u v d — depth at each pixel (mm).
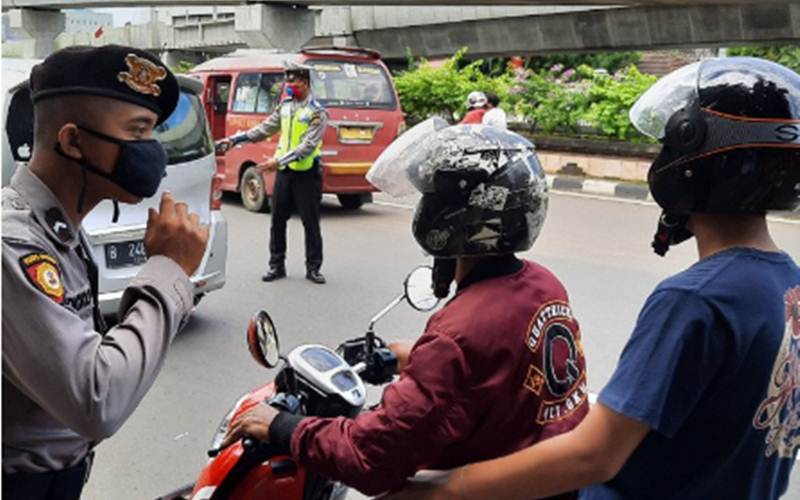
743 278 1425
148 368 1499
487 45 22656
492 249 1728
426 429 1593
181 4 23844
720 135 1443
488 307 1679
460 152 1700
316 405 1944
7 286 1393
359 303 6219
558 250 8211
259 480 1935
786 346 1441
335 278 6980
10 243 1425
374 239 8727
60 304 1446
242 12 21469
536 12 21062
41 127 1575
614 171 13344
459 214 1712
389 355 2197
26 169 1582
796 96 1453
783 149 1434
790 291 1476
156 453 3775
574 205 11328
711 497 1474
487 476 1545
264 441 1777
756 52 18875
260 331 1913
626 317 5973
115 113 1558
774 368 1427
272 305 6109
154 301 1561
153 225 1644
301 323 5691
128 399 1467
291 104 6570
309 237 6734
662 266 7582
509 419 1662
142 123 1600
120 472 3600
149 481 3531
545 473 1477
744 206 1464
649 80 13773
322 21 25172
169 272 1604
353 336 5434
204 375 4684
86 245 1709
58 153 1562
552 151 14469
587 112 14047
